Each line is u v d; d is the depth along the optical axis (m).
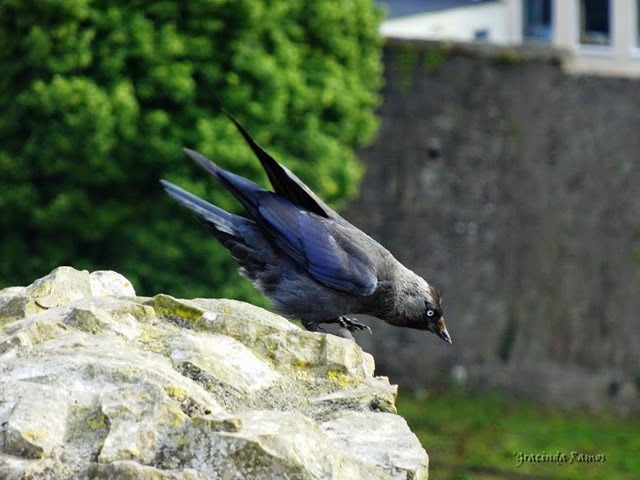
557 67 21.00
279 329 5.77
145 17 15.88
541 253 21.23
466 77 21.08
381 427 5.16
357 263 8.69
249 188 8.49
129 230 16.09
